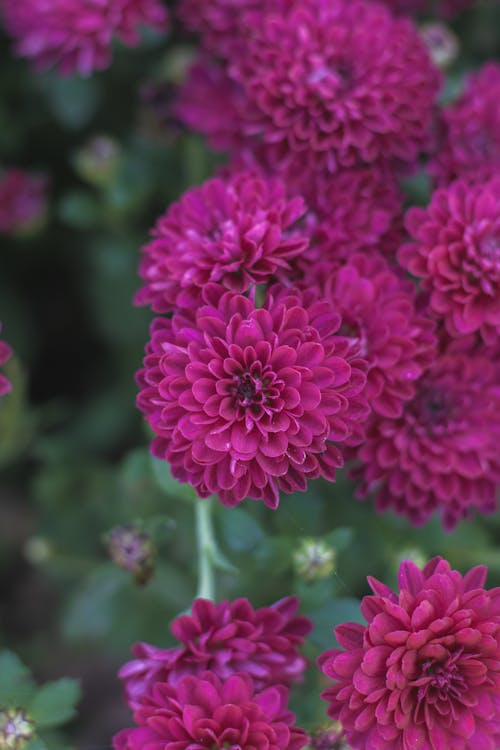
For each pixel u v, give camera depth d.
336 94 0.59
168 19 0.70
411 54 0.60
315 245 0.58
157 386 0.54
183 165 0.73
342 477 0.62
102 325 0.75
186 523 0.68
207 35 0.65
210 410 0.53
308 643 0.58
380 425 0.57
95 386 0.79
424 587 0.53
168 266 0.56
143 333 0.74
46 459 0.72
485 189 0.57
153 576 0.62
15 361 0.65
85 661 0.74
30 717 0.57
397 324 0.56
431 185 0.62
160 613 0.68
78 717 0.73
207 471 0.53
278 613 0.55
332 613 0.58
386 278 0.56
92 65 0.66
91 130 0.76
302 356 0.53
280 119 0.58
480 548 0.64
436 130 0.62
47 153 0.77
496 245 0.56
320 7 0.60
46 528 0.70
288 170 0.59
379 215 0.58
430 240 0.56
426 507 0.58
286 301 0.54
